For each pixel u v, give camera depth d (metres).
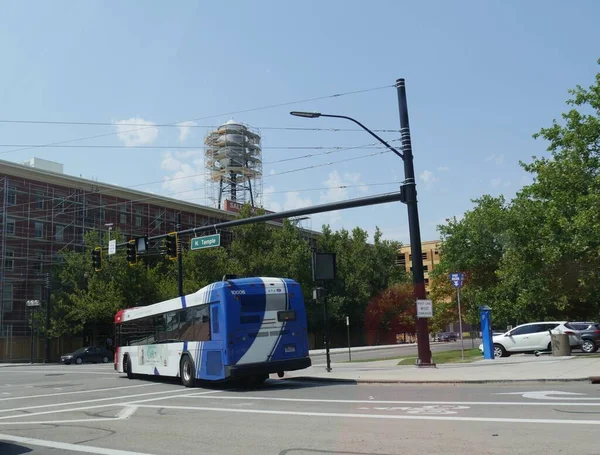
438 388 13.97
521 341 26.08
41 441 9.17
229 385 18.03
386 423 9.18
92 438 9.27
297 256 62.41
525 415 9.17
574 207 29.91
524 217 35.34
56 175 56.25
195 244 25.14
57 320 51.56
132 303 51.88
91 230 55.28
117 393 17.02
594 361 17.52
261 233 62.81
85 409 13.40
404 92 20.75
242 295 16.39
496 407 10.21
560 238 30.48
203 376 16.98
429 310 19.78
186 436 9.02
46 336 50.97
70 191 57.81
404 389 14.20
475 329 74.81
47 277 51.50
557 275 32.69
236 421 10.34
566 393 11.55
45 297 53.88
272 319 16.67
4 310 51.75
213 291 16.72
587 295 32.50
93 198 59.81
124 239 59.56
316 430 8.91
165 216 67.00
